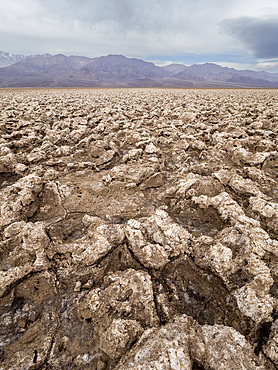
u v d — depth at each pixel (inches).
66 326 101.3
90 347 93.1
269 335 92.9
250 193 193.2
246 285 109.0
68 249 132.1
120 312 101.6
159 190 226.4
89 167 267.1
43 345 93.8
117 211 188.5
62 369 86.6
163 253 131.6
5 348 93.4
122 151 332.8
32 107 633.0
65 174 252.8
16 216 164.2
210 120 492.1
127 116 546.3
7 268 129.7
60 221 173.8
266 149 309.7
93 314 104.4
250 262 119.1
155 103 777.6
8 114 503.2
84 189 216.2
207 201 178.9
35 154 282.0
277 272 114.9
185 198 194.7
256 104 714.2
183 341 81.4
